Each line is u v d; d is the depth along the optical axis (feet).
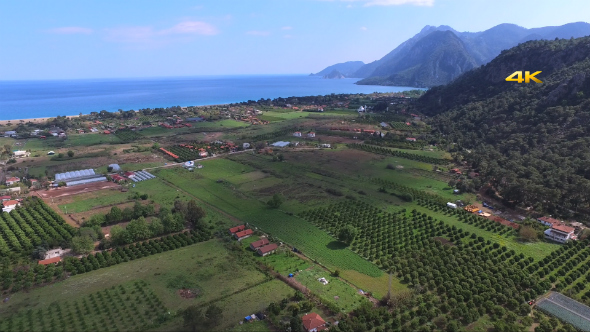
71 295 279.69
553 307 269.85
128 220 426.10
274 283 299.17
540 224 415.03
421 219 436.35
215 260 336.08
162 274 311.06
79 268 312.71
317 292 286.87
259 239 379.55
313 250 359.46
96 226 382.01
